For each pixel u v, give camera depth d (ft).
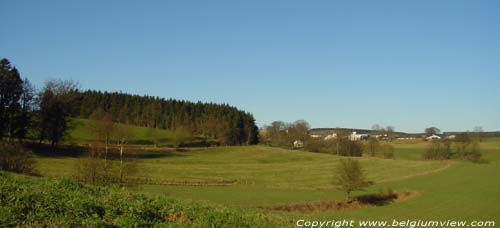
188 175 242.17
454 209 160.86
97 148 148.05
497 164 325.01
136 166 141.08
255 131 540.52
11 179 55.36
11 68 273.13
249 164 329.93
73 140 314.76
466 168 292.40
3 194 44.01
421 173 276.00
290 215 71.92
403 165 315.37
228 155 382.83
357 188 179.83
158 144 406.00
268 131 558.97
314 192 201.57
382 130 553.23
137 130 445.37
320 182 243.60
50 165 213.25
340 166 194.08
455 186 216.74
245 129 524.11
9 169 124.88
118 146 197.26
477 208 160.76
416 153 442.50
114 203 47.09
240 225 47.14
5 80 265.34
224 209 57.31
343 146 443.73
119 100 533.14
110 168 131.95
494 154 404.98
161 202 52.80
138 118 523.29
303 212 154.71
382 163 328.70
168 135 446.19
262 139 570.46
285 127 541.34
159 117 526.16
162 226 42.60
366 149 443.32
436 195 193.26
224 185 216.74
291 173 282.15
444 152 396.78
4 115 268.62
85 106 497.46
